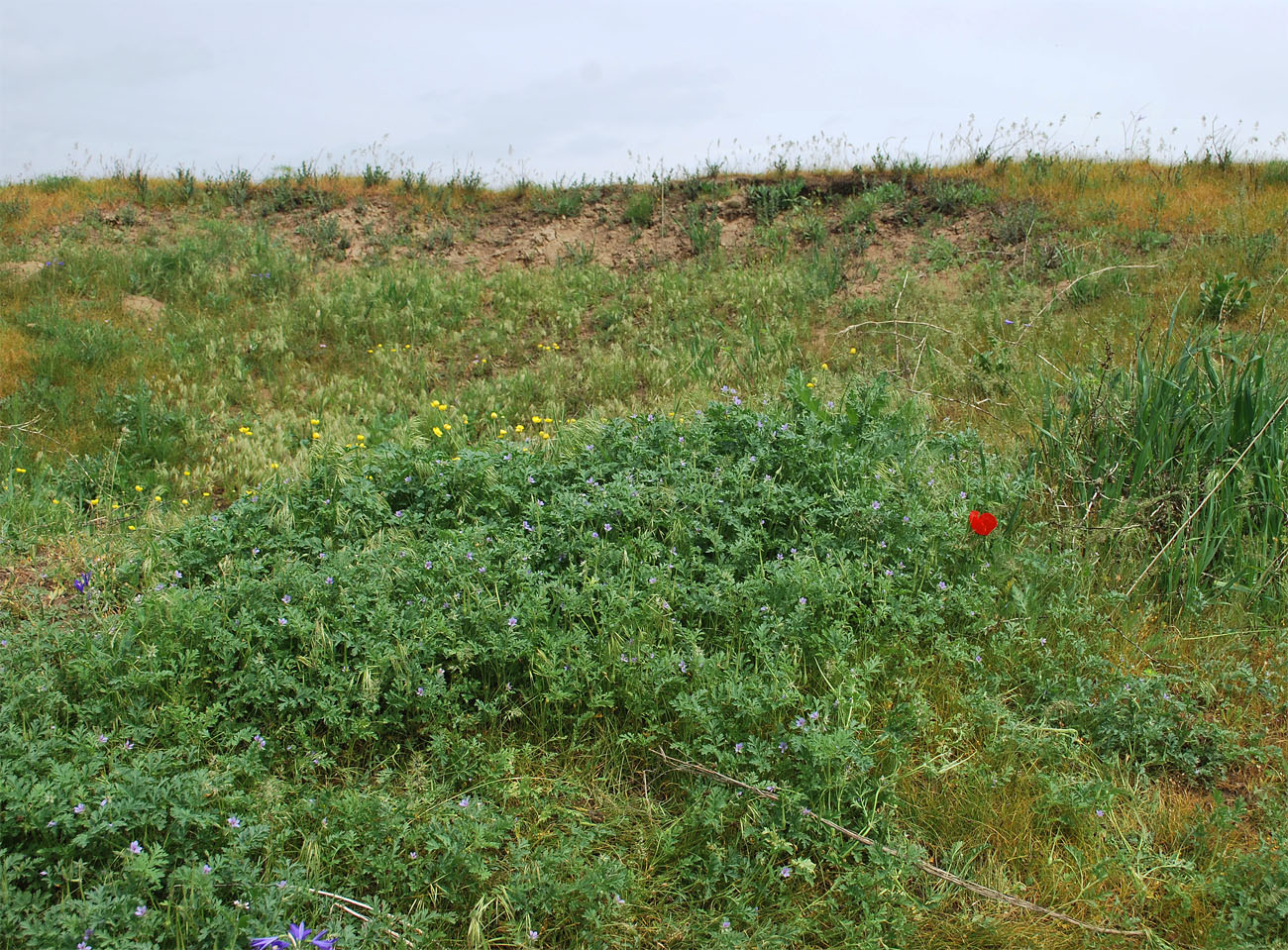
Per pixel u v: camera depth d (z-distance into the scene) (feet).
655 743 10.62
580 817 9.69
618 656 11.33
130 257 38.19
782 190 41.93
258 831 8.49
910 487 15.37
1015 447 18.37
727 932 8.02
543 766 10.41
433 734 10.66
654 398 25.73
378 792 9.80
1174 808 10.07
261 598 12.19
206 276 37.04
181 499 20.77
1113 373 17.25
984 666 11.95
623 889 8.54
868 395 18.60
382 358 30.76
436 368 30.99
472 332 33.47
